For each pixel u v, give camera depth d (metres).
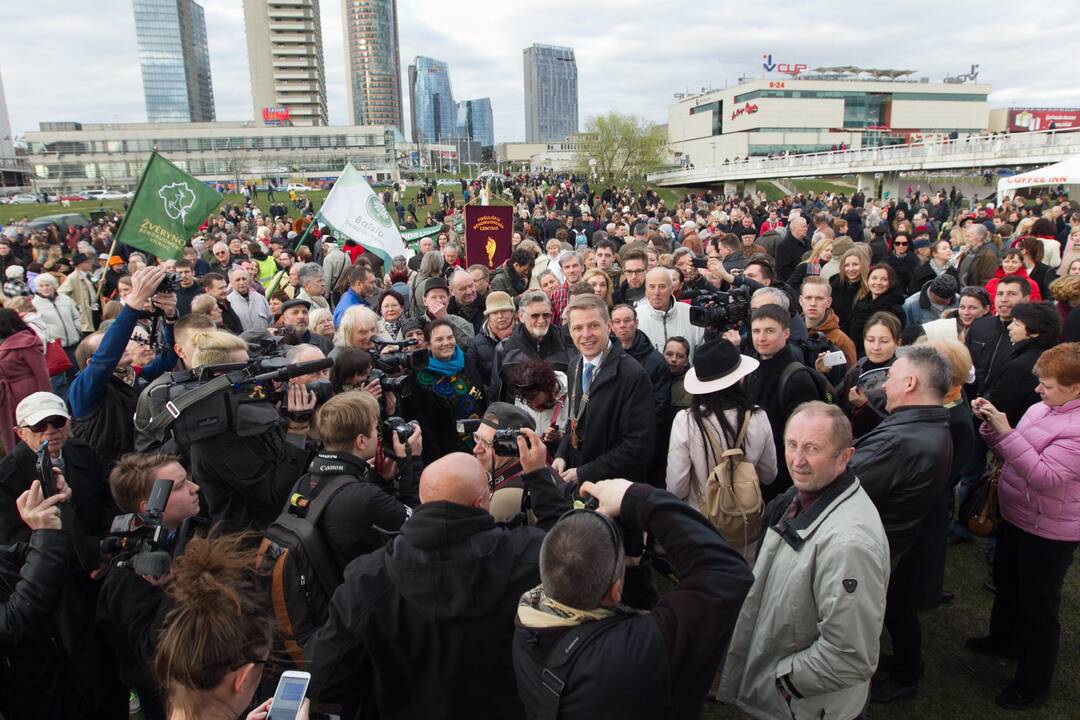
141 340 4.52
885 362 3.97
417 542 1.89
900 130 92.12
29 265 13.56
